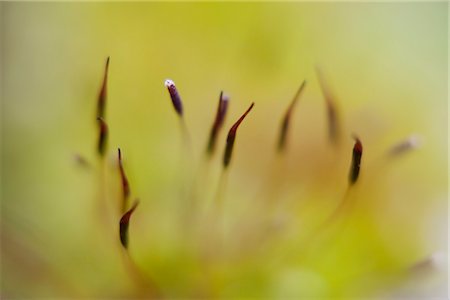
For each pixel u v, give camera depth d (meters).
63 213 0.07
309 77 0.07
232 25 0.07
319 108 0.07
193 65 0.07
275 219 0.07
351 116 0.07
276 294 0.07
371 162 0.07
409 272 0.07
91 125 0.07
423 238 0.07
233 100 0.07
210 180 0.07
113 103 0.07
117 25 0.07
